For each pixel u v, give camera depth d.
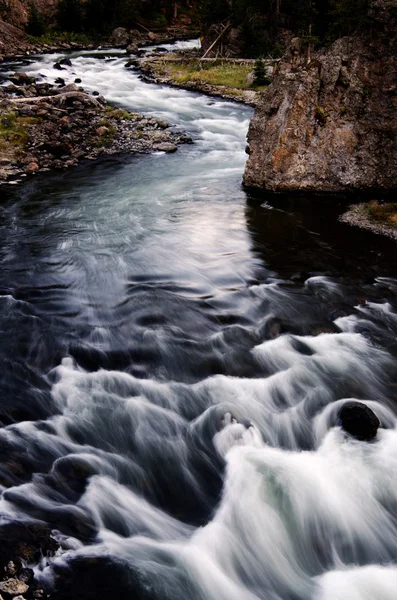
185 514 6.86
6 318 11.02
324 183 17.42
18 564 5.89
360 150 16.88
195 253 13.95
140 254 13.95
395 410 8.59
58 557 6.10
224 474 7.41
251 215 16.30
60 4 59.28
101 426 8.16
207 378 9.25
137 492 7.14
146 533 6.55
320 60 16.84
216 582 6.04
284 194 17.84
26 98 28.67
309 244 14.30
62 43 55.69
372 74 16.33
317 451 7.82
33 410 8.44
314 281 12.46
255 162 18.06
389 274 12.75
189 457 7.69
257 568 6.26
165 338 10.31
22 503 6.75
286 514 6.82
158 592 5.84
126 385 9.05
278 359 9.75
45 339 10.30
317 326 10.76
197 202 17.52
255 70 37.38
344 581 6.14
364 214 15.98
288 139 17.08
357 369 9.49
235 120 29.70
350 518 6.82
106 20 63.00
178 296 11.86
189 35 65.44
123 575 5.98
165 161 22.27
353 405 8.10
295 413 8.55
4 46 49.19
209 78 39.62
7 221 16.08
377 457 7.61
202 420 8.32
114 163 21.89
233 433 8.02
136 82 39.53
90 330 10.60
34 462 7.43
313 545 6.57
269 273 12.87
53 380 9.15
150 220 16.16
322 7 24.52
